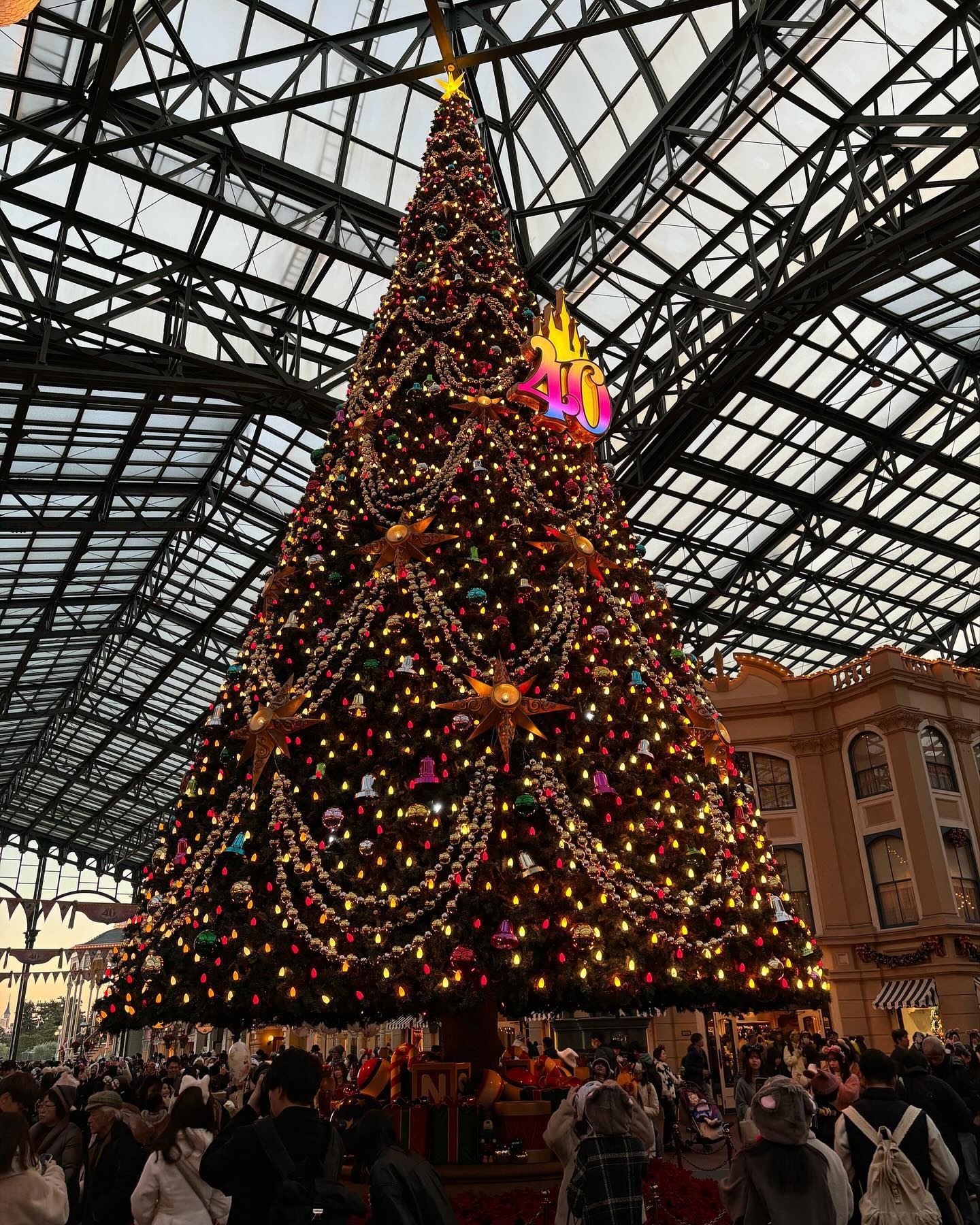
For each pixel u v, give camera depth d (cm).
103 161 1225
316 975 569
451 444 786
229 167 1322
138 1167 435
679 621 2480
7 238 1285
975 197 1190
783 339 1484
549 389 830
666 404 1786
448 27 1258
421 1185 305
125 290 1366
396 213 1459
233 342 1567
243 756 664
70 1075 611
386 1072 709
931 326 1800
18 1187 300
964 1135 640
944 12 1179
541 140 1448
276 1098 301
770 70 1245
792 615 2606
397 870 586
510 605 691
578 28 978
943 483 2228
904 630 2784
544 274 1565
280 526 2158
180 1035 859
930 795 1833
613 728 684
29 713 3278
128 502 2045
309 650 703
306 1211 270
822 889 1883
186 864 670
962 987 1659
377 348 923
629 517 2123
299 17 1212
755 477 2080
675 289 1570
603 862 608
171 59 1198
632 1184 333
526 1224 516
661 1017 1791
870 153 1313
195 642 2719
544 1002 599
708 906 629
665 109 1334
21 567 2278
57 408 1669
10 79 1103
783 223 1454
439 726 636
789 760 2011
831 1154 307
